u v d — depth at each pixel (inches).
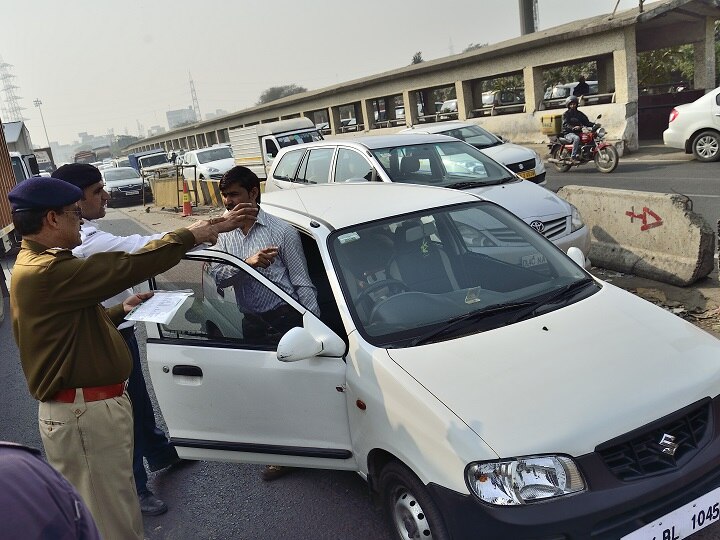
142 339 285.9
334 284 138.3
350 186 189.3
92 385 106.8
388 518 122.3
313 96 1346.0
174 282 149.3
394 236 150.4
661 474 100.7
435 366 115.7
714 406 109.7
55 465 109.0
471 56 898.1
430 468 104.7
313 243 160.6
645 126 784.9
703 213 356.8
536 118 834.8
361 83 1166.3
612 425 101.7
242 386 135.9
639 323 126.3
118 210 957.8
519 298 139.2
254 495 156.3
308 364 129.6
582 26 746.2
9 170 495.2
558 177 581.3
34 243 106.1
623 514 98.8
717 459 105.3
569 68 1210.0
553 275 148.6
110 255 102.8
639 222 264.2
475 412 104.4
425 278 145.0
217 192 749.3
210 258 141.3
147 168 1216.8
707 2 695.7
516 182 307.1
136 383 154.9
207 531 144.4
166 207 837.8
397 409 112.7
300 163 379.9
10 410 235.3
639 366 113.0
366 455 123.1
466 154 335.0
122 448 110.6
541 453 98.3
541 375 111.1
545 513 95.5
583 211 295.4
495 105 939.3
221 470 170.7
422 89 1058.7
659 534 100.2
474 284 145.9
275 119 1590.8
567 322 127.2
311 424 132.3
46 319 102.2
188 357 140.2
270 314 135.3
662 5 647.1
